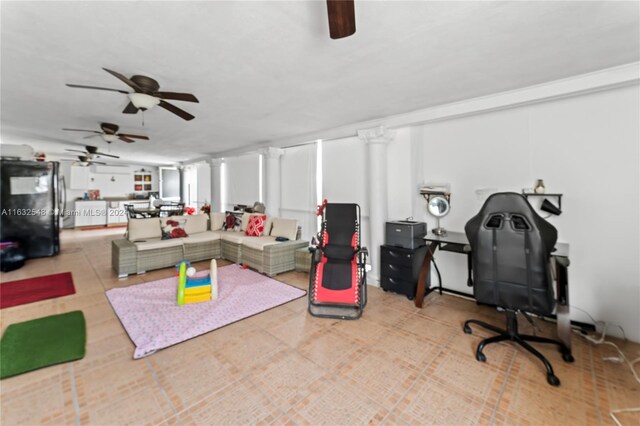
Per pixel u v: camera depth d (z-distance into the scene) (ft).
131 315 8.94
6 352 6.82
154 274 13.35
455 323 8.79
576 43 6.14
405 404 5.39
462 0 4.72
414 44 6.17
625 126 7.74
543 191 8.90
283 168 18.54
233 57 6.78
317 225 16.46
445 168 11.23
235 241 15.33
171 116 12.14
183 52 6.55
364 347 7.36
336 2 3.75
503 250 6.37
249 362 6.64
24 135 16.30
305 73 7.68
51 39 5.98
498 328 7.84
